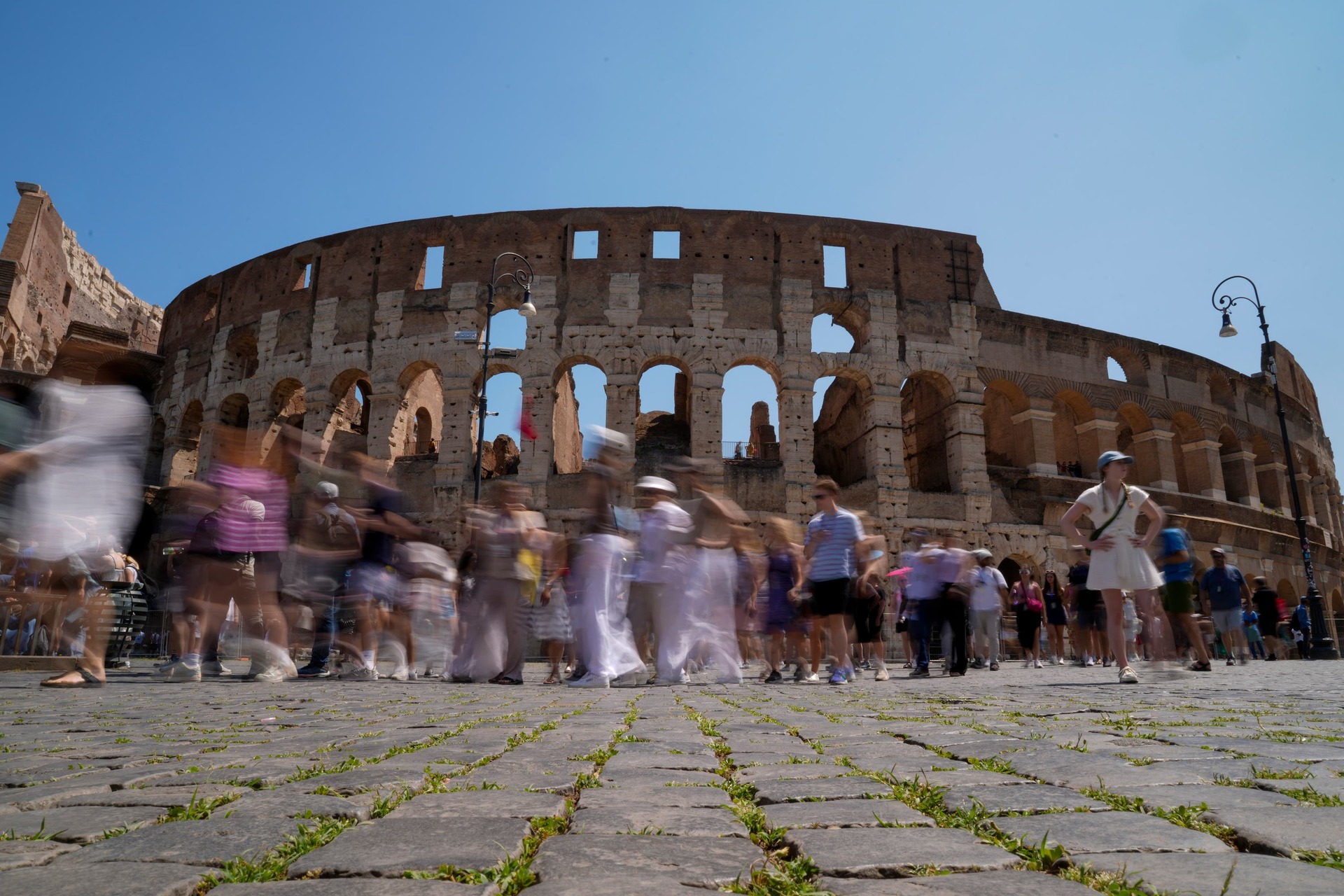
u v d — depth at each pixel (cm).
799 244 3403
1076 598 1945
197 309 3912
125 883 207
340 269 3509
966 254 3528
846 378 3416
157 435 3988
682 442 3775
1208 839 245
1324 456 4897
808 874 221
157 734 532
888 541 3130
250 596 1166
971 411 3341
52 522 763
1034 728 543
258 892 204
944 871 221
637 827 272
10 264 3725
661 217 3375
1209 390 3975
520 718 645
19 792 320
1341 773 352
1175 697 847
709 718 653
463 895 201
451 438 3195
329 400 3366
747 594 1470
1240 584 1844
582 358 3262
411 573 1344
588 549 1161
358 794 318
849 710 716
